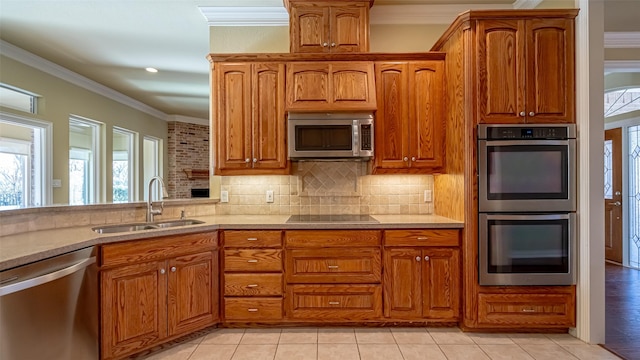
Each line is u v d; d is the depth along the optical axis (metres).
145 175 7.33
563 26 2.44
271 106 2.80
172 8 3.08
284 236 2.53
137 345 2.08
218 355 2.20
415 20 3.13
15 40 3.74
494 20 2.44
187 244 2.34
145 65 4.57
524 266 2.42
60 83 4.62
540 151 2.41
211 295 2.48
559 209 2.41
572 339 2.40
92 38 3.70
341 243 2.52
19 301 1.46
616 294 3.39
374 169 2.78
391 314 2.52
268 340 2.39
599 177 2.35
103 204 2.44
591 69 2.36
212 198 3.12
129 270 2.05
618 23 3.16
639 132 4.41
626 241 4.54
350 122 2.72
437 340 2.38
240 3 3.02
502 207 2.42
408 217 2.85
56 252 1.62
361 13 2.85
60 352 1.67
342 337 2.43
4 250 1.56
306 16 2.85
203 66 4.60
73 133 5.39
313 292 2.52
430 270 2.51
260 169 2.82
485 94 2.44
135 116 6.46
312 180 3.13
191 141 7.91
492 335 2.46
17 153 4.14
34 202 4.34
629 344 2.33
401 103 2.77
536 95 2.43
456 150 2.59
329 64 2.78
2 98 3.89
